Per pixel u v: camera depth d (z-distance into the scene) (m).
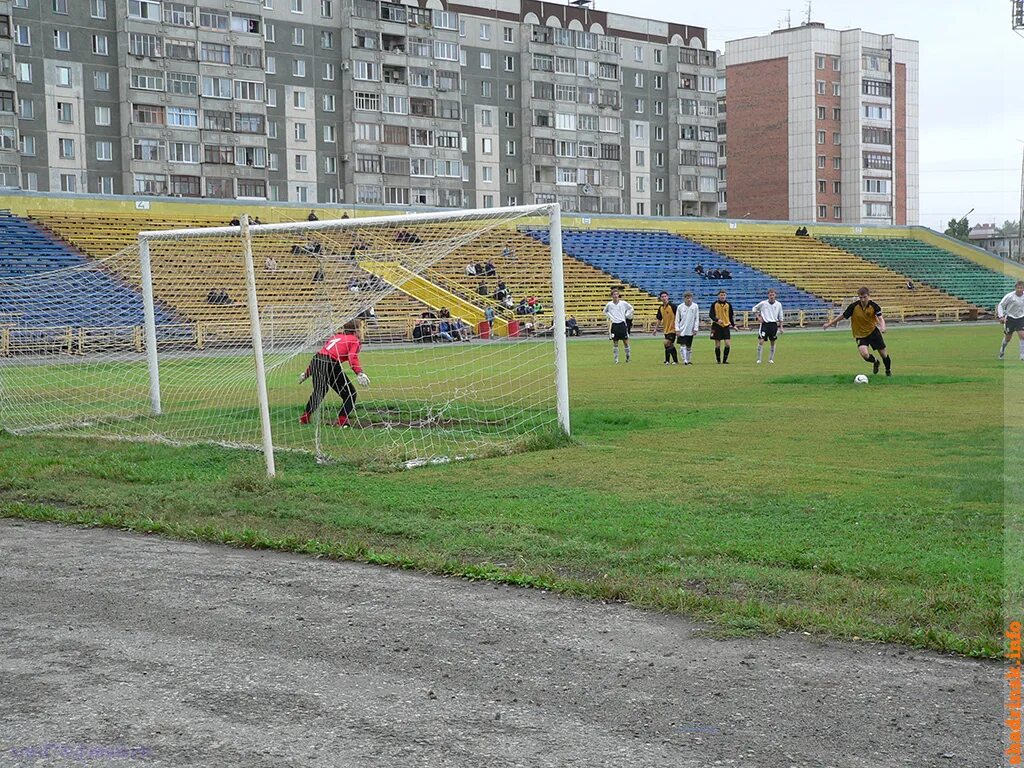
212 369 22.28
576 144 83.19
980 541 6.93
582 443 12.14
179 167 66.50
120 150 65.69
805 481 9.41
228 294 24.77
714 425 13.79
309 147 72.69
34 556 7.21
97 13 64.56
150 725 4.21
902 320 56.66
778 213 93.56
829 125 92.81
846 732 4.03
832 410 15.33
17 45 62.06
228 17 67.56
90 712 4.36
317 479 10.12
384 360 24.50
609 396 18.12
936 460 10.61
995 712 4.19
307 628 5.50
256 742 4.04
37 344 22.34
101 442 13.05
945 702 4.30
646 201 89.88
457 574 6.52
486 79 80.06
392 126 74.56
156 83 65.44
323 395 14.12
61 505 9.12
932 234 71.62
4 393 18.75
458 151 77.50
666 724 4.15
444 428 13.92
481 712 4.31
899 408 15.46
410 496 9.10
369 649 5.14
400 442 12.59
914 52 96.00
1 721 4.27
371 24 73.19
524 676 4.73
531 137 81.00
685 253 59.38
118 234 41.72
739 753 3.86
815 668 4.75
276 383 20.23
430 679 4.71
